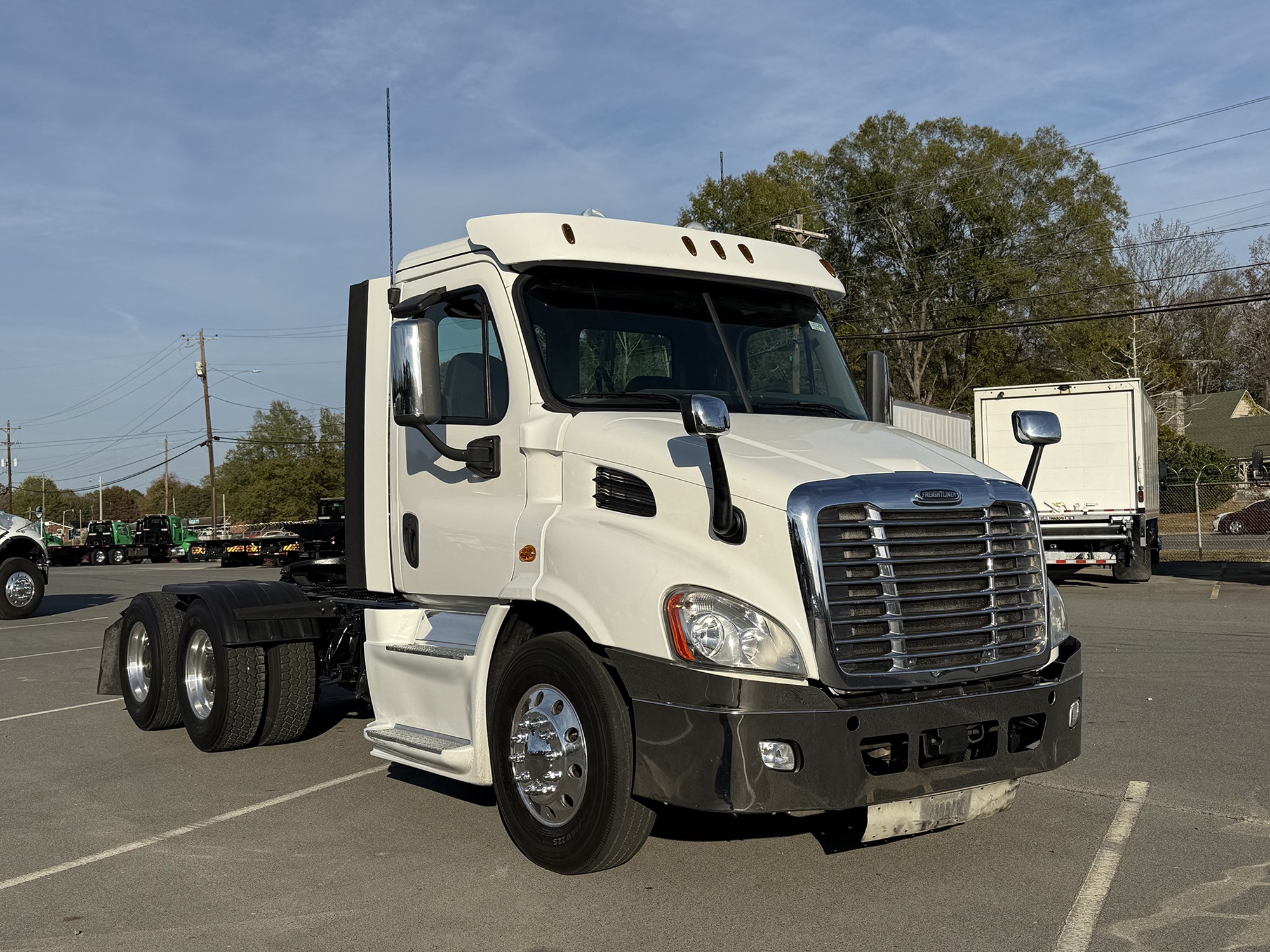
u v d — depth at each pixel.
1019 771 4.81
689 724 4.42
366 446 6.67
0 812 6.43
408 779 6.97
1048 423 5.51
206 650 7.99
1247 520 36.91
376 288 6.73
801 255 6.53
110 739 8.49
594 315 5.71
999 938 4.27
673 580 4.56
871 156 55.84
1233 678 10.00
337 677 8.01
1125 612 15.78
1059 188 53.91
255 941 4.39
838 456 4.93
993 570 4.83
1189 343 78.62
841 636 4.46
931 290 54.12
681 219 47.97
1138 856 5.23
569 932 4.40
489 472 5.67
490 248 5.73
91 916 4.71
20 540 19.81
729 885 4.89
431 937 4.38
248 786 6.90
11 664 13.34
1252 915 4.47
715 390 5.80
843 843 5.35
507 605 5.36
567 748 4.96
